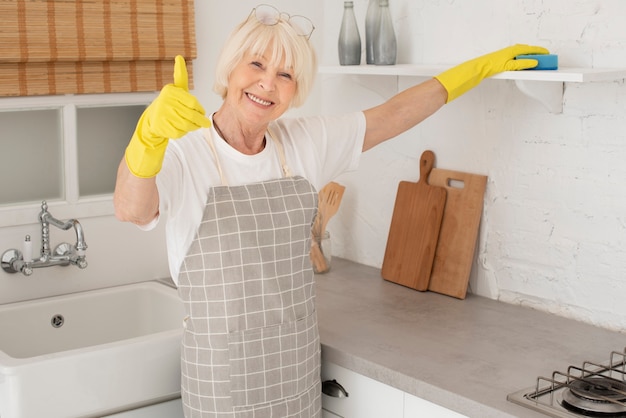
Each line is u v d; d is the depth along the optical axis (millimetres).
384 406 2008
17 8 2285
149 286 2582
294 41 1828
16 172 2428
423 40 2625
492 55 2166
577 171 2250
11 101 2357
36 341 2406
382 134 2160
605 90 2160
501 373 1924
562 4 2246
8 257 2396
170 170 1779
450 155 2574
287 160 1999
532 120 2342
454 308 2414
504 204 2443
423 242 2590
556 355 2043
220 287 1861
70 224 2363
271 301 1907
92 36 2408
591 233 2240
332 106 2947
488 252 2504
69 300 2457
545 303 2373
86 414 2000
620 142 2145
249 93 1838
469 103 2498
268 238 1896
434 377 1896
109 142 2576
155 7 2510
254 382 1914
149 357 2070
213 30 2699
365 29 2668
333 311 2379
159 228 2686
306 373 1990
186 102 1448
